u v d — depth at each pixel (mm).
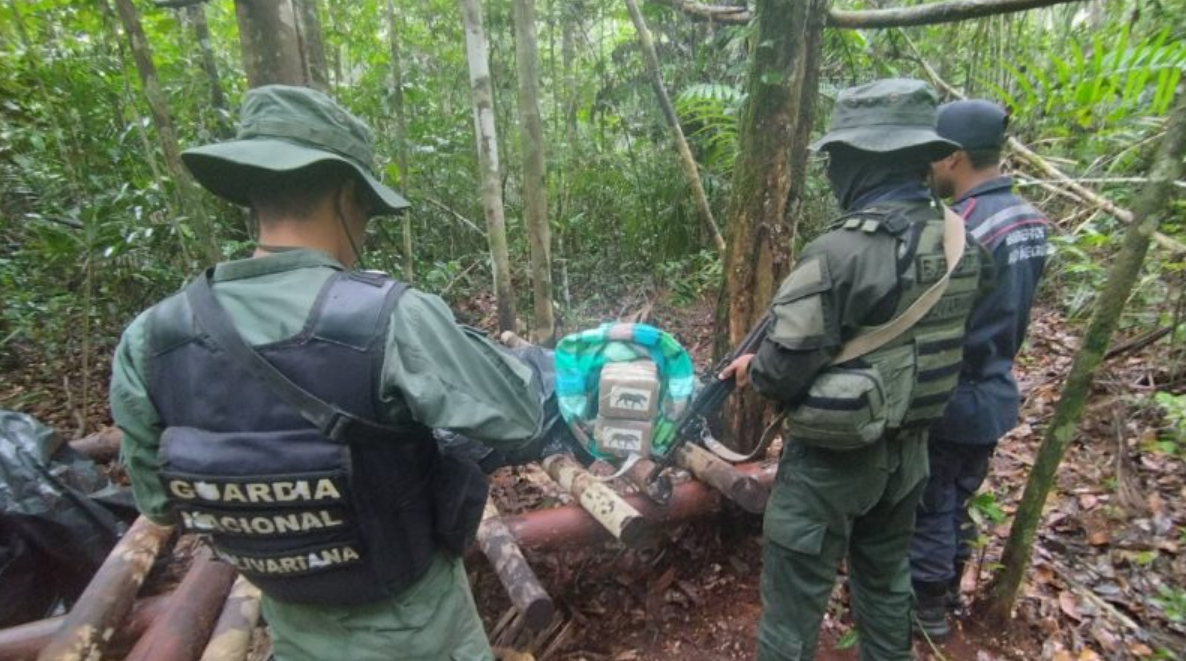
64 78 4285
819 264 1537
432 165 6043
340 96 5562
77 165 4367
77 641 1660
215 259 3473
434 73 6441
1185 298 3518
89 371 4500
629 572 2650
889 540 1830
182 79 4777
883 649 1857
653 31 5973
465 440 1321
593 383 2102
